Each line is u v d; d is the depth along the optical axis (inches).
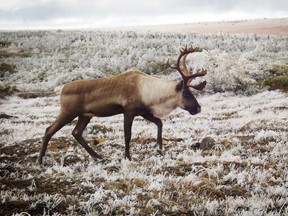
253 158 300.4
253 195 213.9
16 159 328.8
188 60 1311.5
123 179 254.8
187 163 297.1
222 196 221.3
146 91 305.3
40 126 536.4
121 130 490.9
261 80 997.2
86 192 230.5
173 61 1349.7
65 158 325.7
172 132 456.4
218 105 748.0
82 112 309.7
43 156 307.6
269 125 463.5
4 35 2364.7
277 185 235.6
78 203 209.9
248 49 1621.6
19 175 271.7
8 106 826.8
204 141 354.3
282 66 1123.3
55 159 324.8
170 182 244.5
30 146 385.4
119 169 281.0
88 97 305.6
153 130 472.4
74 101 305.9
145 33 2349.9
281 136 384.2
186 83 309.3
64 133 473.7
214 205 201.2
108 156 329.7
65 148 376.8
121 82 305.4
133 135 440.8
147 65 1327.5
